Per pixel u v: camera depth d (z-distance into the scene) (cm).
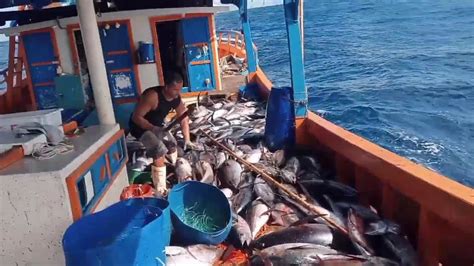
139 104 603
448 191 349
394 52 2927
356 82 2131
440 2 6575
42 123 375
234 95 1005
